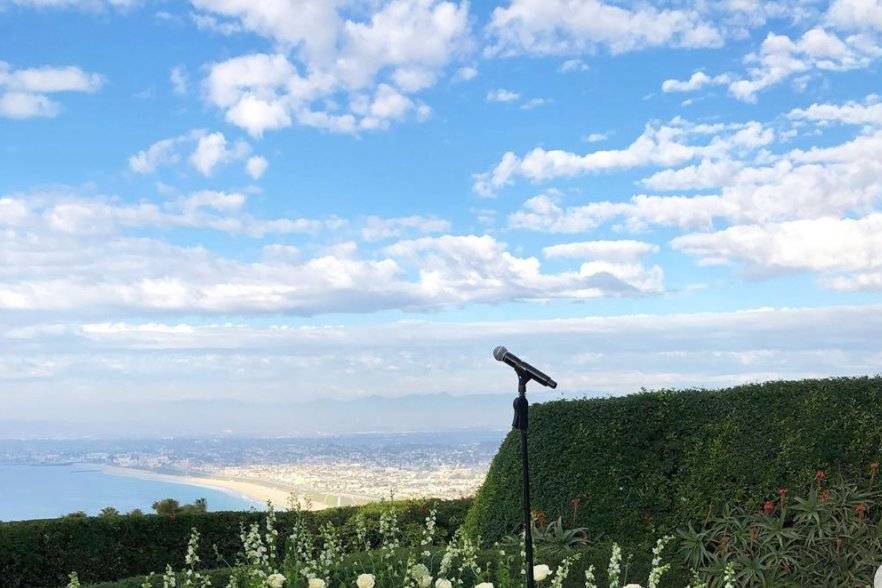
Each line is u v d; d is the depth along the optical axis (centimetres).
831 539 668
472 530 833
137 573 923
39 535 880
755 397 770
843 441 729
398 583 589
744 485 738
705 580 666
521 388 436
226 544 970
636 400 802
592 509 767
